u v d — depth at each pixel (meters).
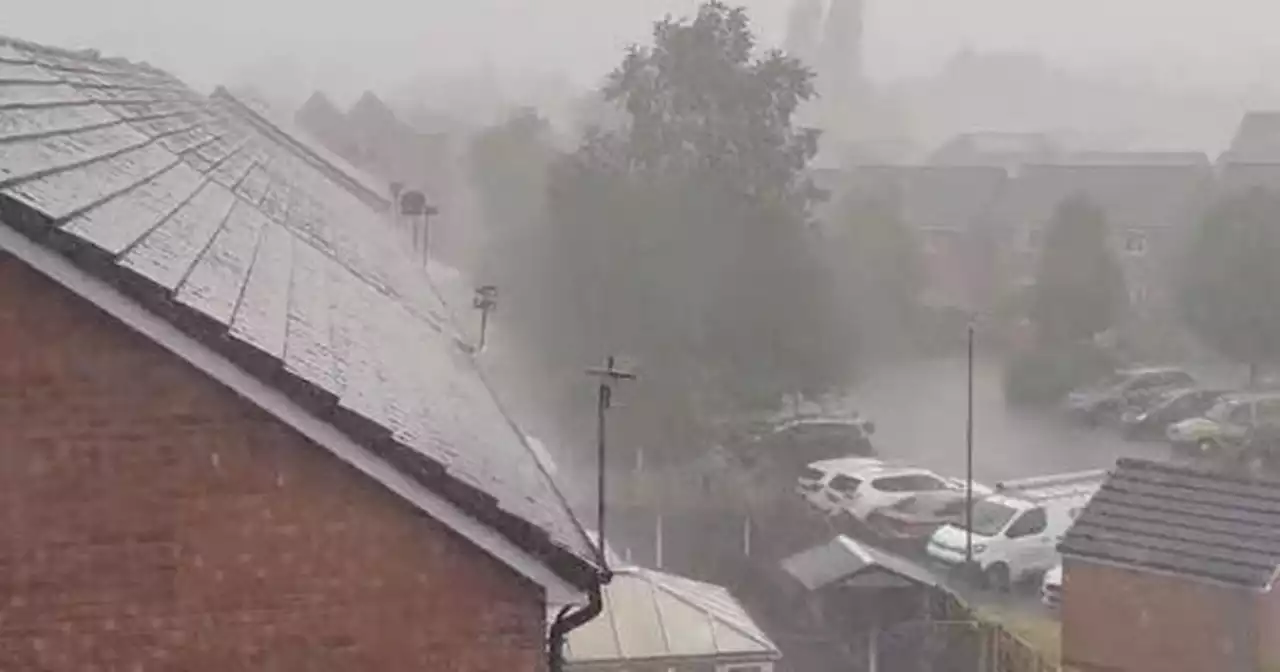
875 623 19.98
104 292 5.44
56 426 5.61
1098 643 18.05
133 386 5.65
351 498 5.90
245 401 5.74
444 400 8.48
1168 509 18.22
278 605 5.88
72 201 6.16
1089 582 18.16
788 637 20.09
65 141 8.09
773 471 29.66
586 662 15.12
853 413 33.69
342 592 5.93
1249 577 16.84
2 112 7.77
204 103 24.16
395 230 21.92
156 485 5.71
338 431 5.76
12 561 5.63
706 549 24.70
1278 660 17.09
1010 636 18.98
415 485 5.87
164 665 5.79
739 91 33.19
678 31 33.53
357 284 11.06
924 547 24.59
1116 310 40.19
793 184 33.94
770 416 32.09
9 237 5.28
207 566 5.80
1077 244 39.81
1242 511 17.78
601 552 7.46
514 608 6.08
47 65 12.37
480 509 5.96
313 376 5.92
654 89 33.66
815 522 26.41
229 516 5.79
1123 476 19.05
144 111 14.10
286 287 8.12
